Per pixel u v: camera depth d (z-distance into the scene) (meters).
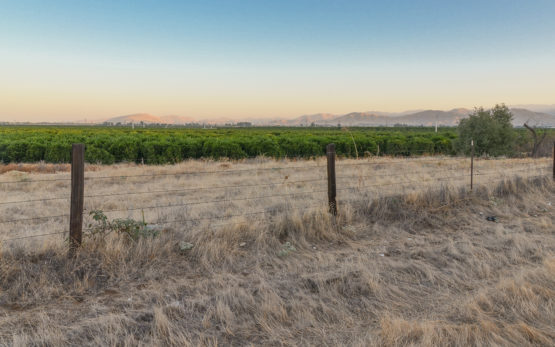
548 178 10.34
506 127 22.75
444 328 3.18
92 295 3.92
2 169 14.59
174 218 6.66
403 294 3.95
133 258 4.62
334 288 4.00
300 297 3.88
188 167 14.98
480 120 22.59
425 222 6.88
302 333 3.21
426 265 4.72
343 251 5.43
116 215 6.93
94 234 4.91
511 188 9.17
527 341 2.97
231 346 3.03
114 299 3.83
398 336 3.05
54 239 4.76
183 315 3.48
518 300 3.62
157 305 3.68
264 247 5.35
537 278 4.12
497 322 3.29
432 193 7.93
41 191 9.88
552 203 8.53
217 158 20.20
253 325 3.35
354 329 3.29
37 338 3.02
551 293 3.73
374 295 3.95
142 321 3.39
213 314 3.49
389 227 6.53
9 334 3.12
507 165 15.47
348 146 23.86
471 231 6.47
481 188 8.82
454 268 4.69
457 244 5.68
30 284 3.91
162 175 12.85
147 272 4.39
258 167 14.87
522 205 8.25
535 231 6.39
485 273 4.49
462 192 8.41
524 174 10.70
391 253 5.38
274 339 3.11
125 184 11.04
